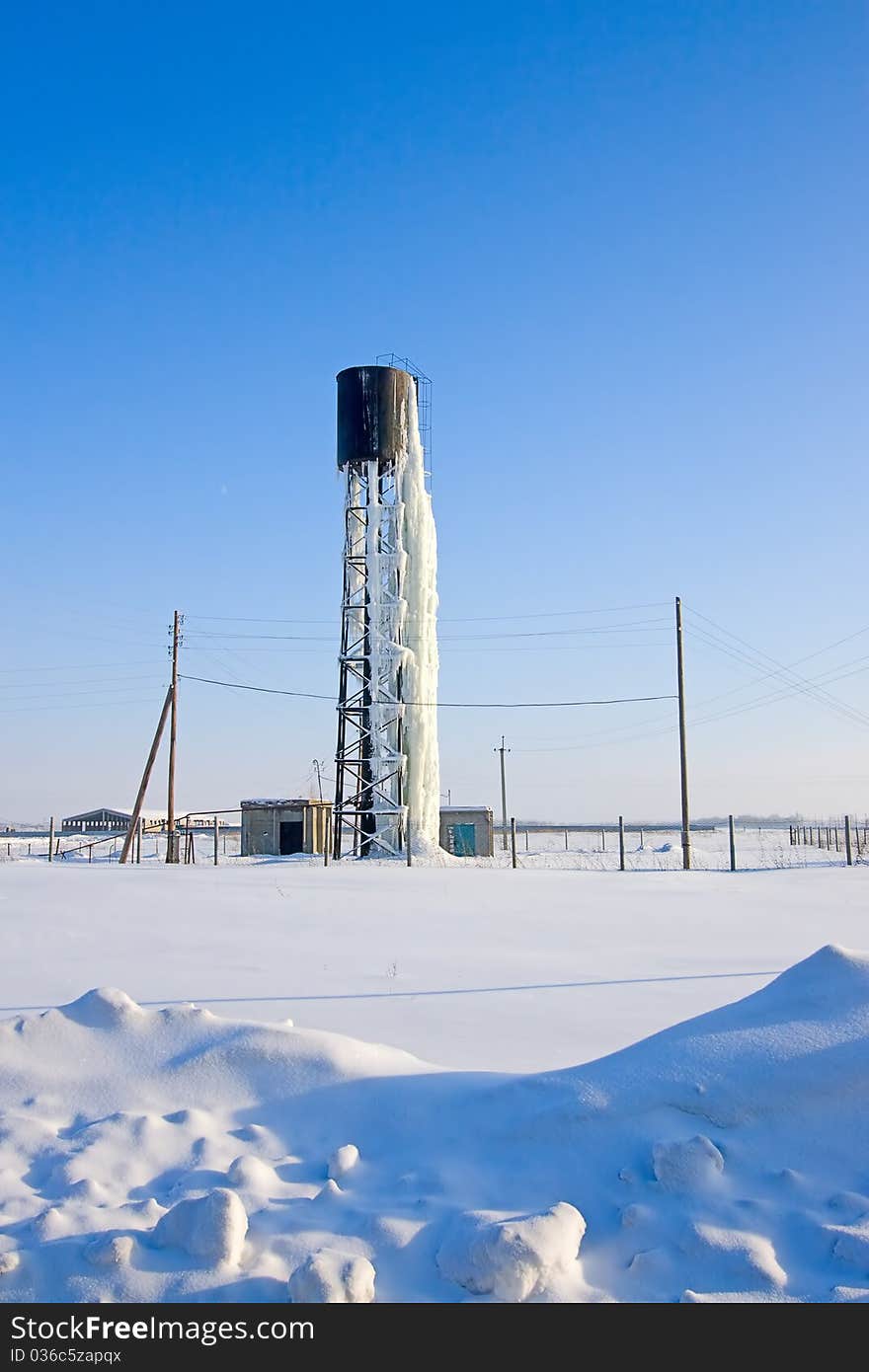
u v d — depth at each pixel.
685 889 21.34
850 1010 5.23
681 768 34.44
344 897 18.67
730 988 9.36
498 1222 4.06
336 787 39.22
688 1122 4.80
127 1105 5.54
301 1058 5.76
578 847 61.00
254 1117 5.42
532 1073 6.06
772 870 29.22
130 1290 3.99
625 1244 4.18
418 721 39.50
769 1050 5.04
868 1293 3.81
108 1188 4.77
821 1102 4.75
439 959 11.19
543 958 11.30
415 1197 4.53
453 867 32.06
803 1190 4.38
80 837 69.81
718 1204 4.31
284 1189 4.71
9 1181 4.84
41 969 10.34
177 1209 4.28
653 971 10.36
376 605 39.59
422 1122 5.16
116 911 15.72
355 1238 4.25
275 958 11.21
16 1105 5.61
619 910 16.89
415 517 40.75
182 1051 5.94
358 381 40.91
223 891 19.39
